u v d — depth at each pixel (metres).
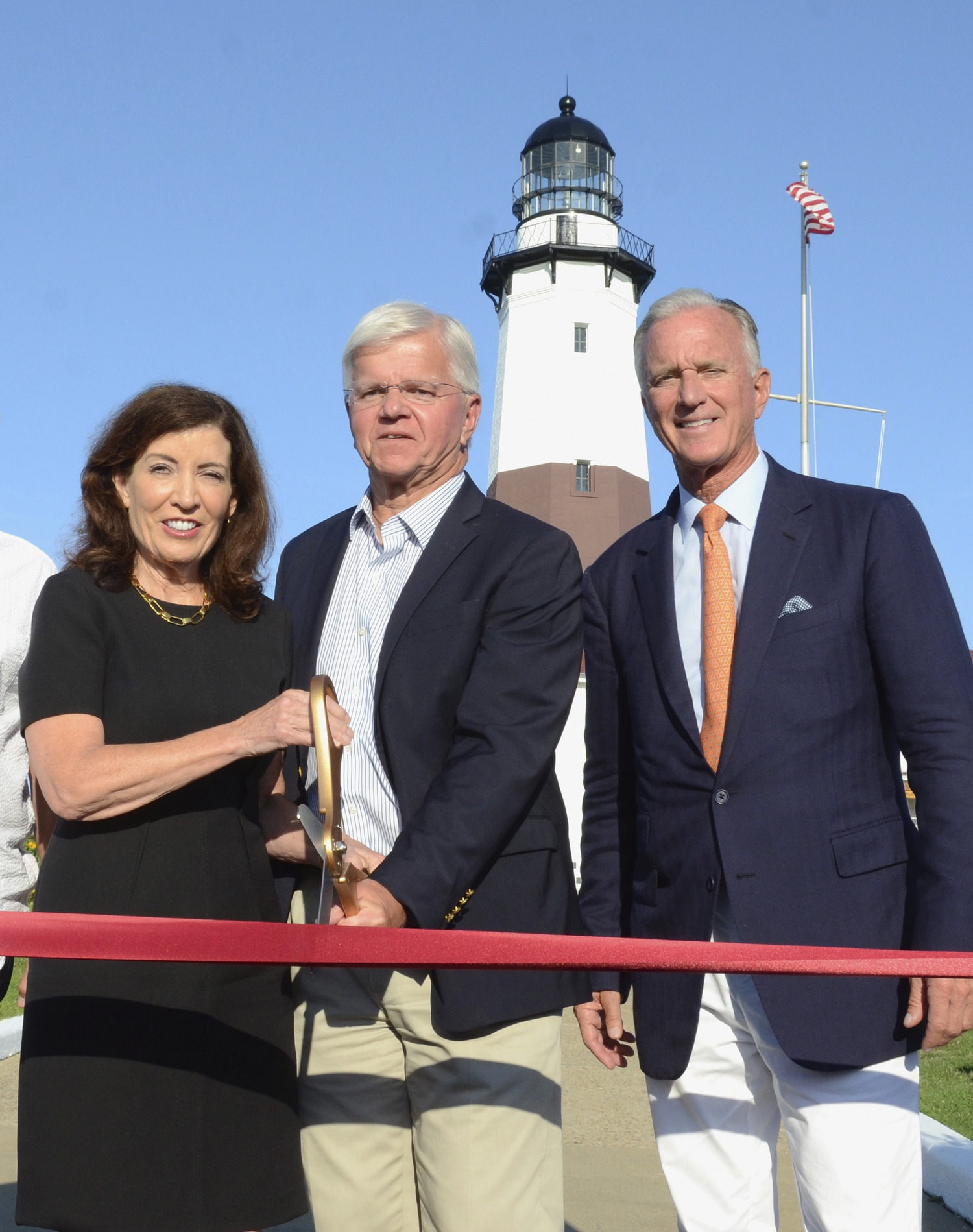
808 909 2.77
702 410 2.97
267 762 2.66
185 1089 2.36
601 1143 5.41
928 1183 4.77
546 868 2.85
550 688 2.83
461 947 2.03
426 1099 2.78
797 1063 2.71
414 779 2.82
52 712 2.43
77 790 2.34
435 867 2.54
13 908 3.16
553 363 32.16
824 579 2.88
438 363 3.00
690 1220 2.97
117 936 1.95
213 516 2.58
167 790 2.37
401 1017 2.78
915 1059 2.80
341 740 2.26
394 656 2.88
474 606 2.88
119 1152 2.30
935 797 2.70
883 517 2.88
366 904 2.40
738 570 3.01
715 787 2.88
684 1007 2.94
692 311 3.03
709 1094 2.97
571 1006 2.99
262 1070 2.47
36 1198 2.29
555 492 31.38
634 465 32.59
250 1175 2.41
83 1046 2.32
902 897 2.79
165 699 2.54
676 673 3.01
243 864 2.54
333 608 3.11
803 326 22.34
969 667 2.81
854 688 2.85
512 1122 2.74
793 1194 4.66
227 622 2.69
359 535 3.17
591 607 3.29
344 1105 2.88
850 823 2.80
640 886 3.05
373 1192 2.87
